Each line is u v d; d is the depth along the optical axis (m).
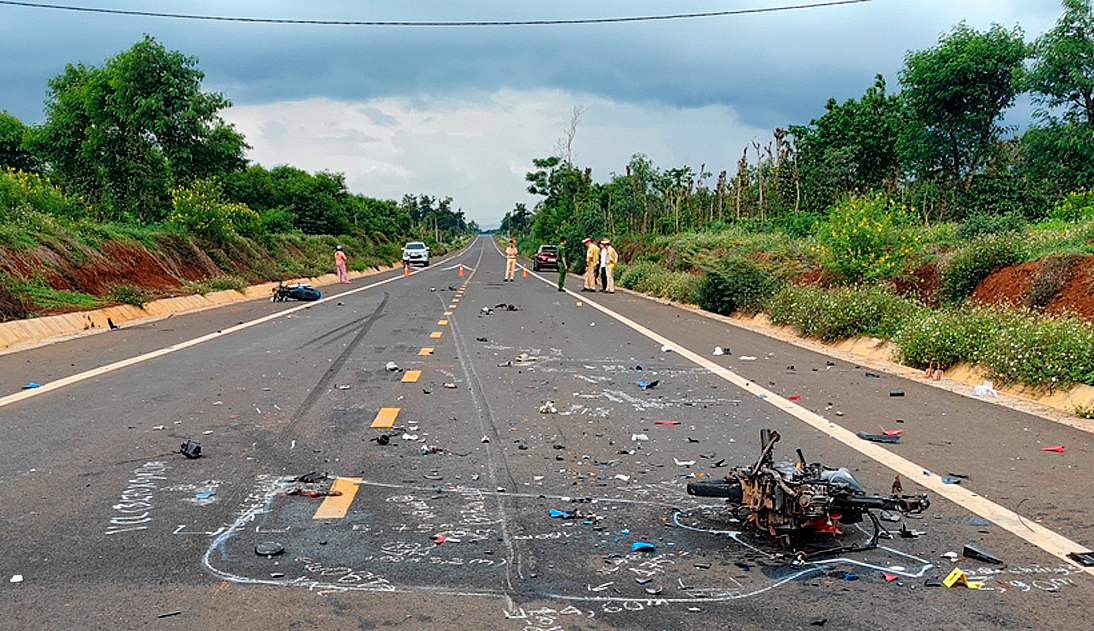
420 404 9.77
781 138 41.91
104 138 41.62
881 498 5.23
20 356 13.62
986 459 7.24
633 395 10.41
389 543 5.27
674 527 5.59
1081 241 14.90
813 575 4.76
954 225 22.27
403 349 14.76
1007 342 10.96
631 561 4.98
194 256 31.64
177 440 7.92
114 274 24.62
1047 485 6.45
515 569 4.85
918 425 8.62
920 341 12.68
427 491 6.38
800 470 5.45
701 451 7.61
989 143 30.64
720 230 39.53
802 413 9.26
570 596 4.48
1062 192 29.00
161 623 4.11
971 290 15.46
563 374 12.05
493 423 8.77
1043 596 4.45
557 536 5.41
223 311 23.28
